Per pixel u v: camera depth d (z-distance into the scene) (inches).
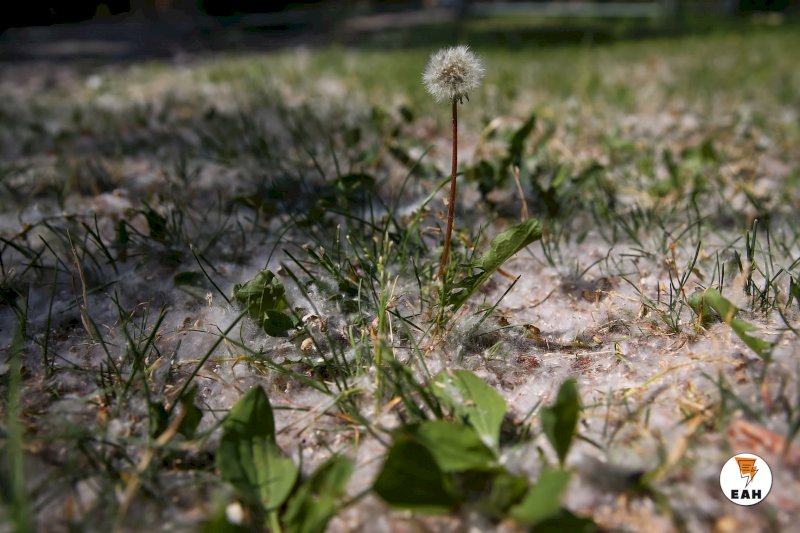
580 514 11.9
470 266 17.8
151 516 12.0
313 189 28.5
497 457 12.4
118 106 50.5
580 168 32.0
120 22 141.6
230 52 103.0
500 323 18.5
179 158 34.4
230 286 20.5
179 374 16.4
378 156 31.0
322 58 82.8
